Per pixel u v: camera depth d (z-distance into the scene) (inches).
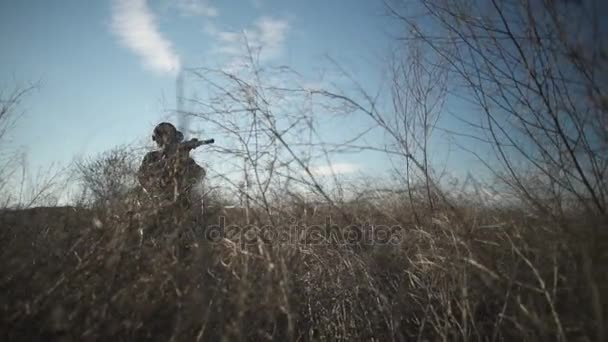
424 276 138.7
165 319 112.7
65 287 113.9
